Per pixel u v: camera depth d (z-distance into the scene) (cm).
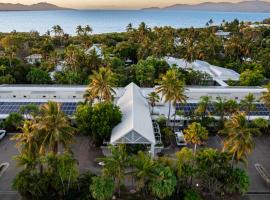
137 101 7106
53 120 4597
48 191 4850
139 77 9875
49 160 4600
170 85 6700
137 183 4544
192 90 8381
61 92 8306
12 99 8231
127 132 5641
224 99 7806
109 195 4447
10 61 10738
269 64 12381
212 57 14112
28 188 4703
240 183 4866
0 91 8225
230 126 4862
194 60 11994
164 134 6888
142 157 4594
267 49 14400
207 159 4806
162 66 10681
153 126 6975
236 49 13762
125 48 13762
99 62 10656
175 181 4494
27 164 4641
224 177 4975
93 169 5659
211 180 4988
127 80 10250
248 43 14125
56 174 4788
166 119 7312
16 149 6341
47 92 8300
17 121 6912
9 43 14675
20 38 15300
